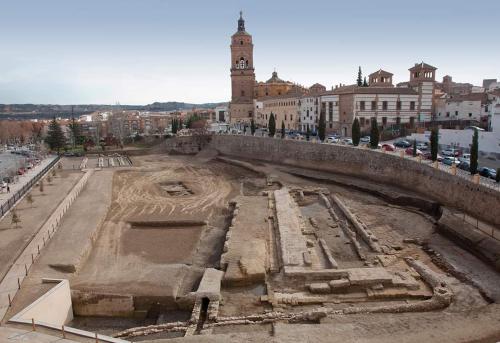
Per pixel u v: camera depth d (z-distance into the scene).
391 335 24.47
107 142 142.88
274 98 147.62
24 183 76.00
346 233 47.59
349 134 107.00
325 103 115.00
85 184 74.88
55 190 68.31
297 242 43.16
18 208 56.38
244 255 39.84
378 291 33.16
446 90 166.62
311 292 33.62
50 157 119.31
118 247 45.81
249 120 164.12
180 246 46.47
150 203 64.75
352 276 34.59
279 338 24.61
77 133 148.50
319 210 58.22
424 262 39.28
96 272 38.19
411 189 63.38
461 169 60.41
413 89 107.50
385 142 94.44
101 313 33.19
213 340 24.80
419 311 30.27
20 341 23.55
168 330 29.78
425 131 93.25
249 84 162.88
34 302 28.80
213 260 42.38
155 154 127.25
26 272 35.12
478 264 38.28
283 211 54.97
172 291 33.59
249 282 35.62
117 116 184.50
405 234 46.88
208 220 55.44
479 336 23.84
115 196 69.38
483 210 47.22
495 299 31.00
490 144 73.69
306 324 27.75
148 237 49.56
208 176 87.69
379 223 50.72
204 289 33.34
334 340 24.11
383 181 70.75
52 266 37.34
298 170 88.12
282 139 99.69
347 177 77.50
